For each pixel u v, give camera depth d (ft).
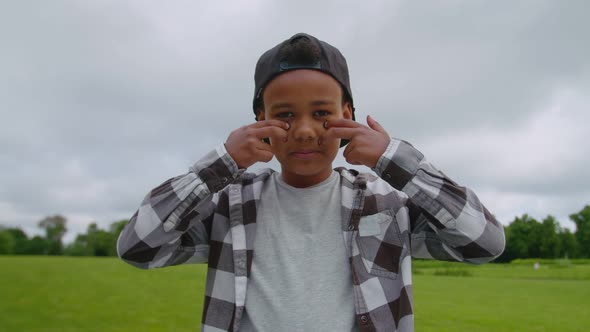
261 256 5.60
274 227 5.76
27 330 31.65
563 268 126.72
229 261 5.69
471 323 33.42
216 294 5.58
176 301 43.27
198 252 6.07
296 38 5.61
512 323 33.60
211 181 5.39
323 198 5.91
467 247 5.49
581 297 47.85
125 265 72.64
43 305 39.93
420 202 5.33
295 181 6.02
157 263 5.77
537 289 55.31
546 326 32.48
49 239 239.30
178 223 5.41
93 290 48.39
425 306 40.68
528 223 236.63
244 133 5.39
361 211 5.71
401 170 5.30
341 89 5.74
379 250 5.55
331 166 6.10
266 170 6.55
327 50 5.55
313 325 5.06
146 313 37.55
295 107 5.36
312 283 5.30
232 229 5.73
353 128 5.37
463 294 49.70
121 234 5.74
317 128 5.39
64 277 56.70
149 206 5.43
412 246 6.12
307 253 5.52
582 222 246.27
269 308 5.23
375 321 5.12
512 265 160.66
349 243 5.54
